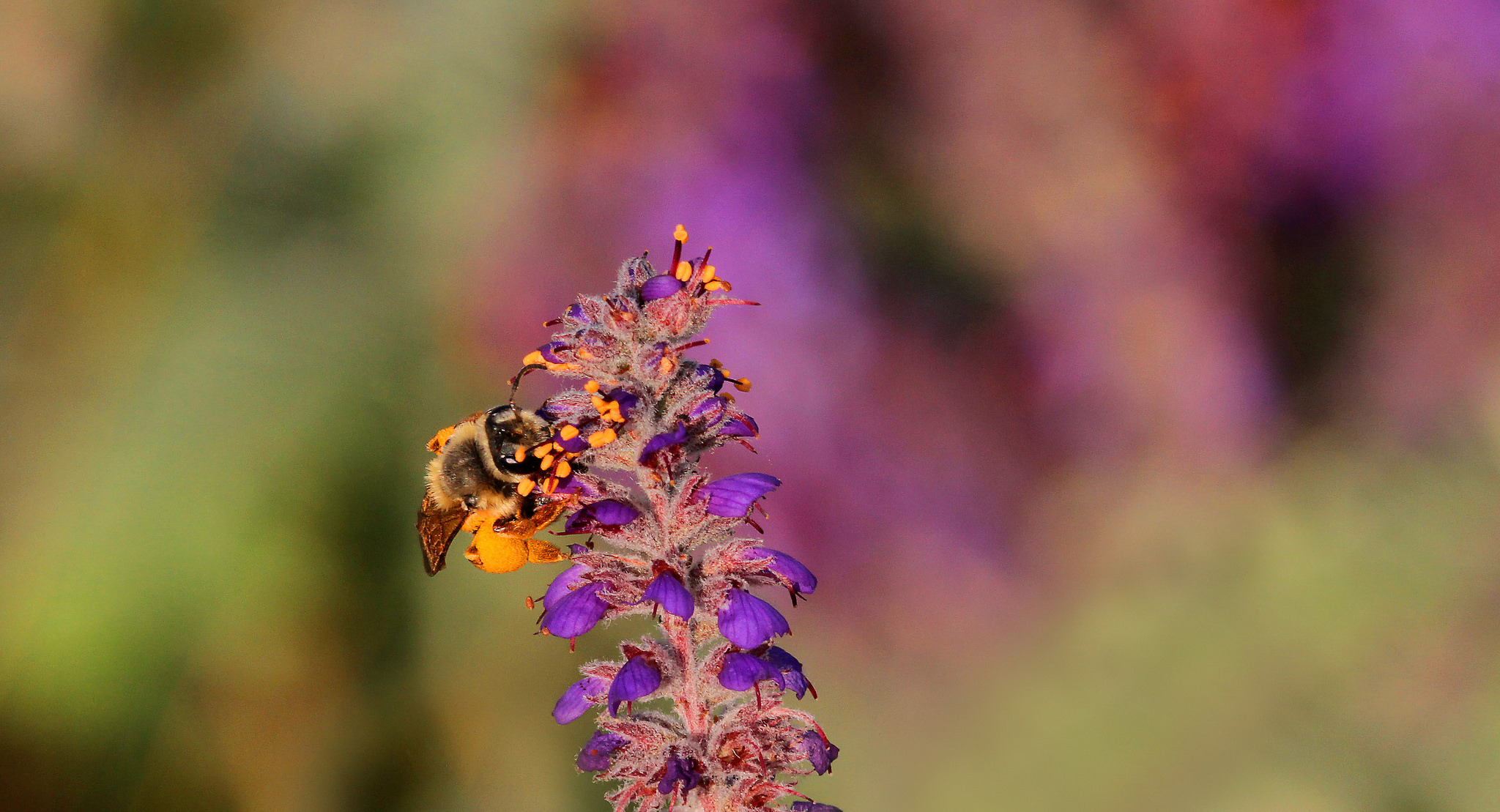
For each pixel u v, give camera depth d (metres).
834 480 0.43
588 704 0.37
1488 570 0.44
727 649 0.37
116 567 0.42
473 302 0.43
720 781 0.36
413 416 0.43
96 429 0.42
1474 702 0.43
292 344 0.43
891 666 0.43
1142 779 0.42
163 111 0.43
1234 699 0.43
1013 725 0.43
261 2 0.44
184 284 0.43
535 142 0.44
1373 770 0.43
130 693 0.42
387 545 0.43
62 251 0.43
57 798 0.41
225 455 0.42
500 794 0.42
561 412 0.37
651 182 0.43
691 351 0.43
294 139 0.44
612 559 0.37
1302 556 0.45
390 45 0.44
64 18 0.43
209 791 0.42
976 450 0.44
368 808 0.42
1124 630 0.43
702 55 0.44
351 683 0.42
